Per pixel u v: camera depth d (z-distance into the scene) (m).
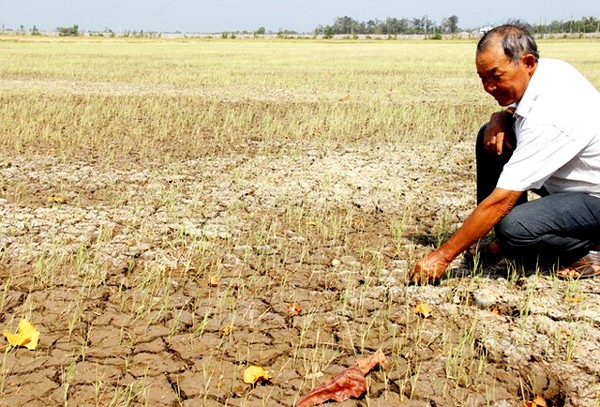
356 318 3.51
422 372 2.99
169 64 24.33
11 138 8.41
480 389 2.89
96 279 3.94
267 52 37.56
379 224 5.18
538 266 4.14
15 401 2.73
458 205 5.68
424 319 3.49
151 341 3.25
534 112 3.38
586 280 3.97
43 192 5.88
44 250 4.32
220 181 6.37
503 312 3.63
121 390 2.82
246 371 2.89
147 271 4.11
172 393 2.81
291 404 2.75
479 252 4.31
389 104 12.48
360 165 7.14
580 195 3.68
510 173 3.42
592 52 33.81
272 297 3.77
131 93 14.04
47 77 17.86
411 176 6.67
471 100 13.26
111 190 6.00
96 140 8.43
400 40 76.31
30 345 3.12
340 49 43.38
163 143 8.38
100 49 40.03
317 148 8.12
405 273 4.12
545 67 3.49
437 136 9.06
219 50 40.50
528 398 2.87
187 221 5.09
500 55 3.38
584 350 3.18
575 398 2.85
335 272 4.16
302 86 16.12
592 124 3.45
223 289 3.88
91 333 3.31
